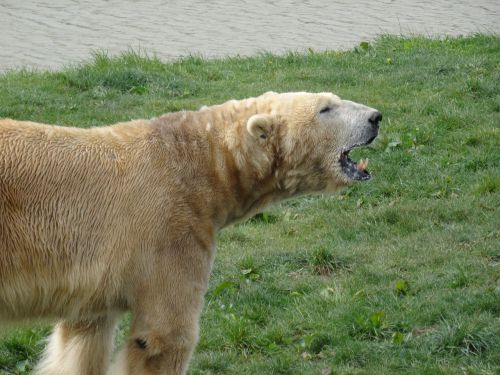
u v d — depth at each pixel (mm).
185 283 15688
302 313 21016
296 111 16766
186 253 15711
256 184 16844
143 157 15805
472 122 33219
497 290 21312
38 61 45688
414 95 36375
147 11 59500
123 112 33875
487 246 24328
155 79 37375
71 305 15586
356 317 20391
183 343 15688
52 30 53219
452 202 27359
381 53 42750
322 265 23766
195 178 16109
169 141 16141
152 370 15664
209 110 16891
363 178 17172
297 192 17359
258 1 63312
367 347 19328
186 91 36562
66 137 15609
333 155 16906
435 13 59688
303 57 42031
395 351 19125
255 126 16344
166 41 50750
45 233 14977
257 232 26453
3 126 15320
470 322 19734
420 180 29078
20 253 14828
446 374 18188
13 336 19641
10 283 14898
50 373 17312
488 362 18547
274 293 22297
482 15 59094
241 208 17000
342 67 40625
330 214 27297
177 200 15766
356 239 25641
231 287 22188
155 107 34500
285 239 25844
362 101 35656
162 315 15539
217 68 40281
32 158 15125
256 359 19297
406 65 40344
